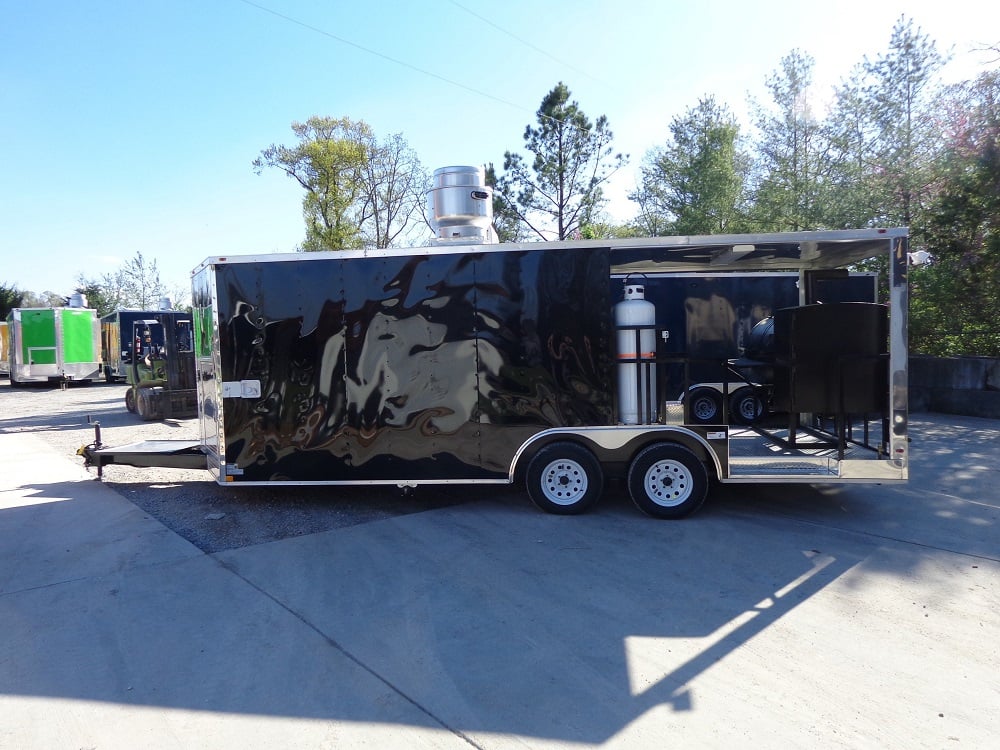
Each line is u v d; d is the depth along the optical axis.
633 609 4.30
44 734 3.04
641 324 6.32
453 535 5.84
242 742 2.97
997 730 2.98
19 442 11.68
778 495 7.14
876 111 15.59
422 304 6.38
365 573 4.98
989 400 12.35
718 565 5.06
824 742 2.91
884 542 5.57
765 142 20.62
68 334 24.12
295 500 7.06
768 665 3.58
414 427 6.43
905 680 3.42
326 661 3.67
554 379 6.33
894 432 6.07
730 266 7.76
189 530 6.12
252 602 4.48
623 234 32.88
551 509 6.40
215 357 6.50
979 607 4.30
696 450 6.24
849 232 6.06
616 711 3.17
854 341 6.26
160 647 3.87
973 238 12.69
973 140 12.34
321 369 6.47
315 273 6.43
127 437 12.20
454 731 3.03
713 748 2.88
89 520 6.47
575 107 29.45
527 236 30.66
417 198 32.22
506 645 3.83
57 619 4.27
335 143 30.06
